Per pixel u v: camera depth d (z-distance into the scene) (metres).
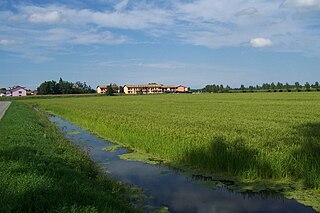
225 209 10.93
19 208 7.71
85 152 18.56
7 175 9.98
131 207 9.83
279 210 10.78
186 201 11.66
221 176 14.41
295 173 13.59
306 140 16.23
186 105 56.00
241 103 58.94
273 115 33.00
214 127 23.31
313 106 46.16
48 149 16.05
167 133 20.38
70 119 41.38
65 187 9.27
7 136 19.36
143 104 62.66
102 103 71.12
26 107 63.06
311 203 11.16
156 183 13.78
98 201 8.50
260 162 13.86
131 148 21.44
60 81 192.62
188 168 15.87
